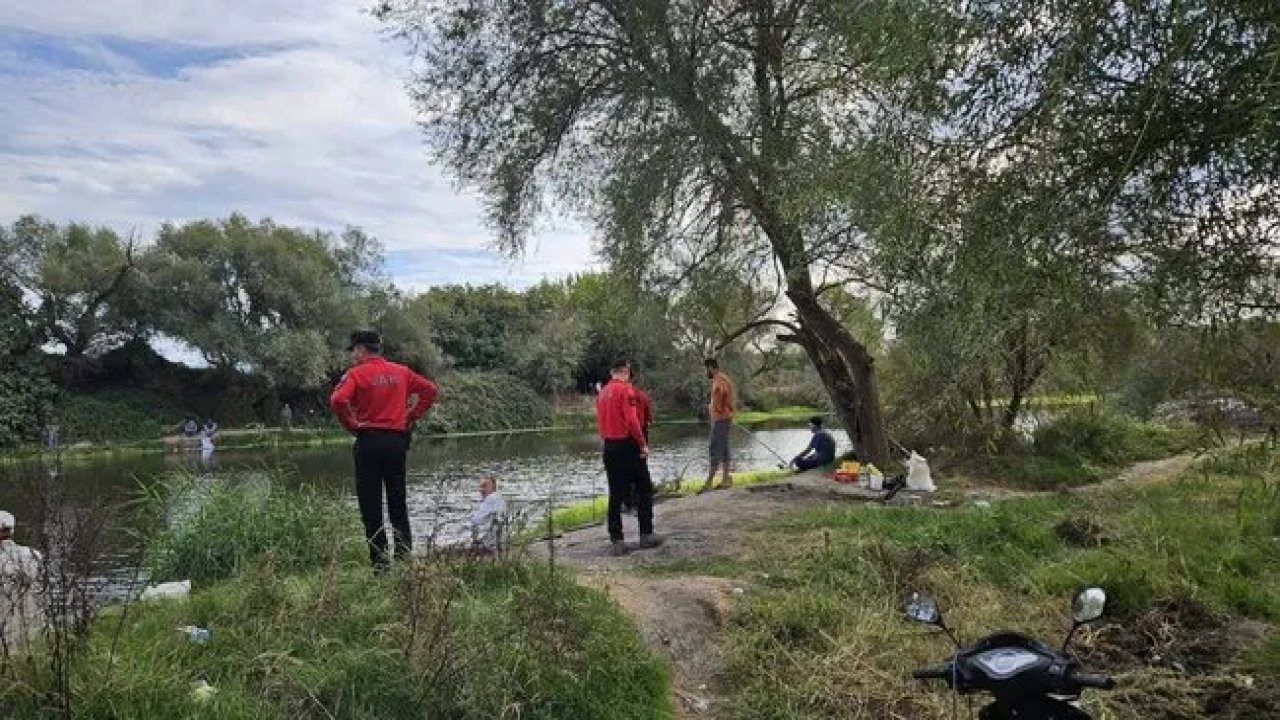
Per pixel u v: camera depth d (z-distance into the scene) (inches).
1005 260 149.9
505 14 518.9
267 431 1615.4
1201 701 225.5
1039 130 144.9
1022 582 304.2
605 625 219.5
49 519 185.5
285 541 277.6
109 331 1620.3
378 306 1950.1
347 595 213.9
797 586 286.5
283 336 1696.6
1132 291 155.6
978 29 140.7
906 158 168.6
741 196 506.6
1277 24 117.0
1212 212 150.3
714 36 481.4
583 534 392.5
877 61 158.2
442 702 175.0
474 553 243.8
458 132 554.3
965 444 593.6
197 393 1724.9
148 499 311.6
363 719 168.7
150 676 162.7
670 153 498.3
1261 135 125.0
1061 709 128.2
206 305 1690.5
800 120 459.5
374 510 273.7
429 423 1937.7
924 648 244.7
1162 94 132.5
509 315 2427.4
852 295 607.5
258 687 173.0
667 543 353.7
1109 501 443.5
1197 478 463.8
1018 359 179.3
